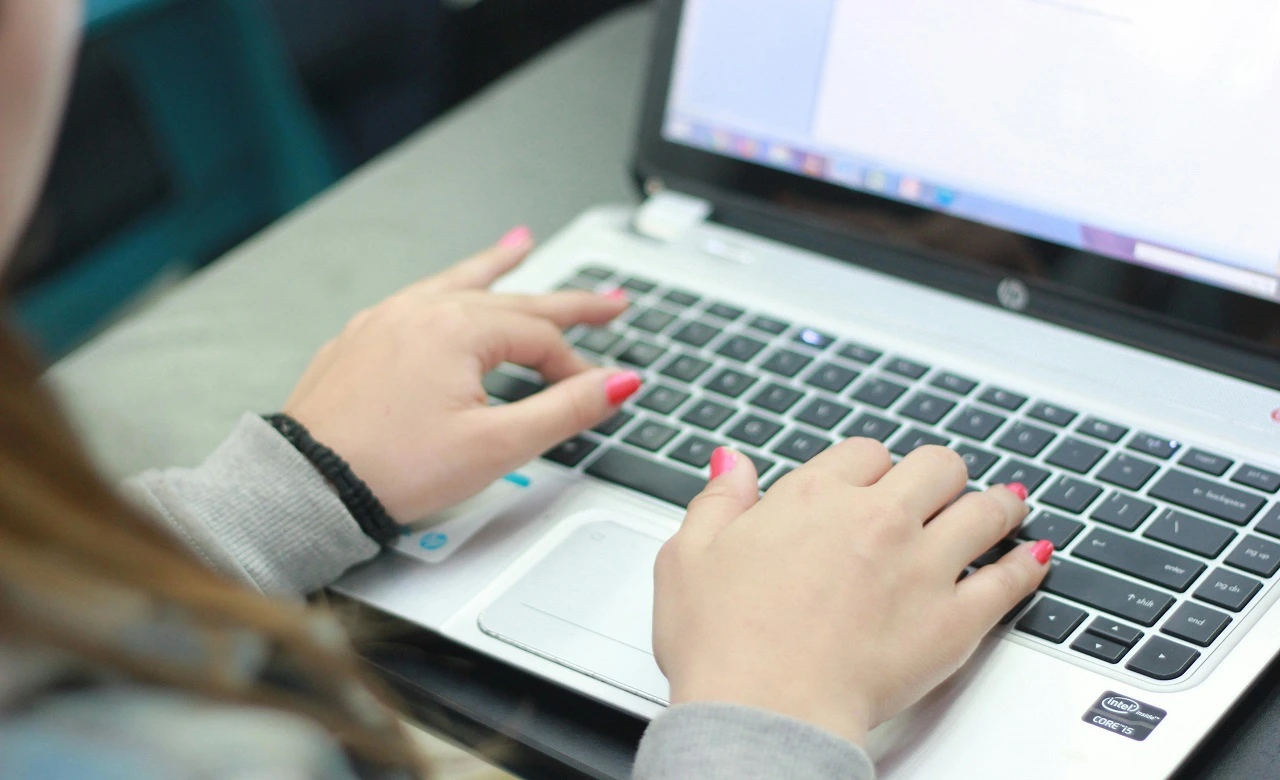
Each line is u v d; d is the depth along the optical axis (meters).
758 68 0.70
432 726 0.50
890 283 0.68
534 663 0.49
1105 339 0.62
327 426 0.56
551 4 1.15
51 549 0.28
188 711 0.28
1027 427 0.58
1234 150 0.57
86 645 0.28
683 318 0.68
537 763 0.48
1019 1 0.61
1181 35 0.57
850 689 0.42
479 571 0.53
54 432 0.30
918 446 0.57
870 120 0.67
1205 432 0.56
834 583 0.45
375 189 0.85
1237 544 0.50
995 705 0.45
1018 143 0.62
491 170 0.86
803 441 0.58
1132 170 0.60
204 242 1.32
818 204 0.70
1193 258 0.59
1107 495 0.53
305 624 0.34
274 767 0.28
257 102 1.25
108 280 1.30
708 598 0.45
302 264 0.78
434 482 0.54
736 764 0.39
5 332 0.29
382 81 1.51
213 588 0.32
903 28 0.65
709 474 0.56
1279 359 0.57
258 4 1.24
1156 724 0.44
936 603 0.46
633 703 0.46
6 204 0.33
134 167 1.44
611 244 0.74
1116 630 0.47
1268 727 0.46
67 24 0.32
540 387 0.63
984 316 0.65
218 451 0.55
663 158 0.75
